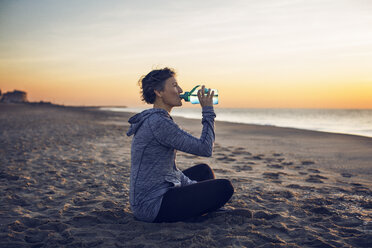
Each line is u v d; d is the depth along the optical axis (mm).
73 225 2117
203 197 1893
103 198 2816
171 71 1894
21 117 21453
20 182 3408
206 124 1896
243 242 1804
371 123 20078
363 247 1764
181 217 1915
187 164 4766
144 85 1892
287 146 7285
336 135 9906
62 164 4602
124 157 5391
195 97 1997
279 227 2045
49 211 2438
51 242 1817
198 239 1823
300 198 2801
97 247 1765
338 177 3861
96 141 7949
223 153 6035
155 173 1852
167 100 1883
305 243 1806
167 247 1749
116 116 29938
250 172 4117
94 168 4320
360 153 6043
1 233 1961
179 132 1787
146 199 1862
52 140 7938
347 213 2377
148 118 1815
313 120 25797
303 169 4398
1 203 2641
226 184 1931
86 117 24984
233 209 2307
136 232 1952
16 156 5332
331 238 1882
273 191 3033
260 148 6922
